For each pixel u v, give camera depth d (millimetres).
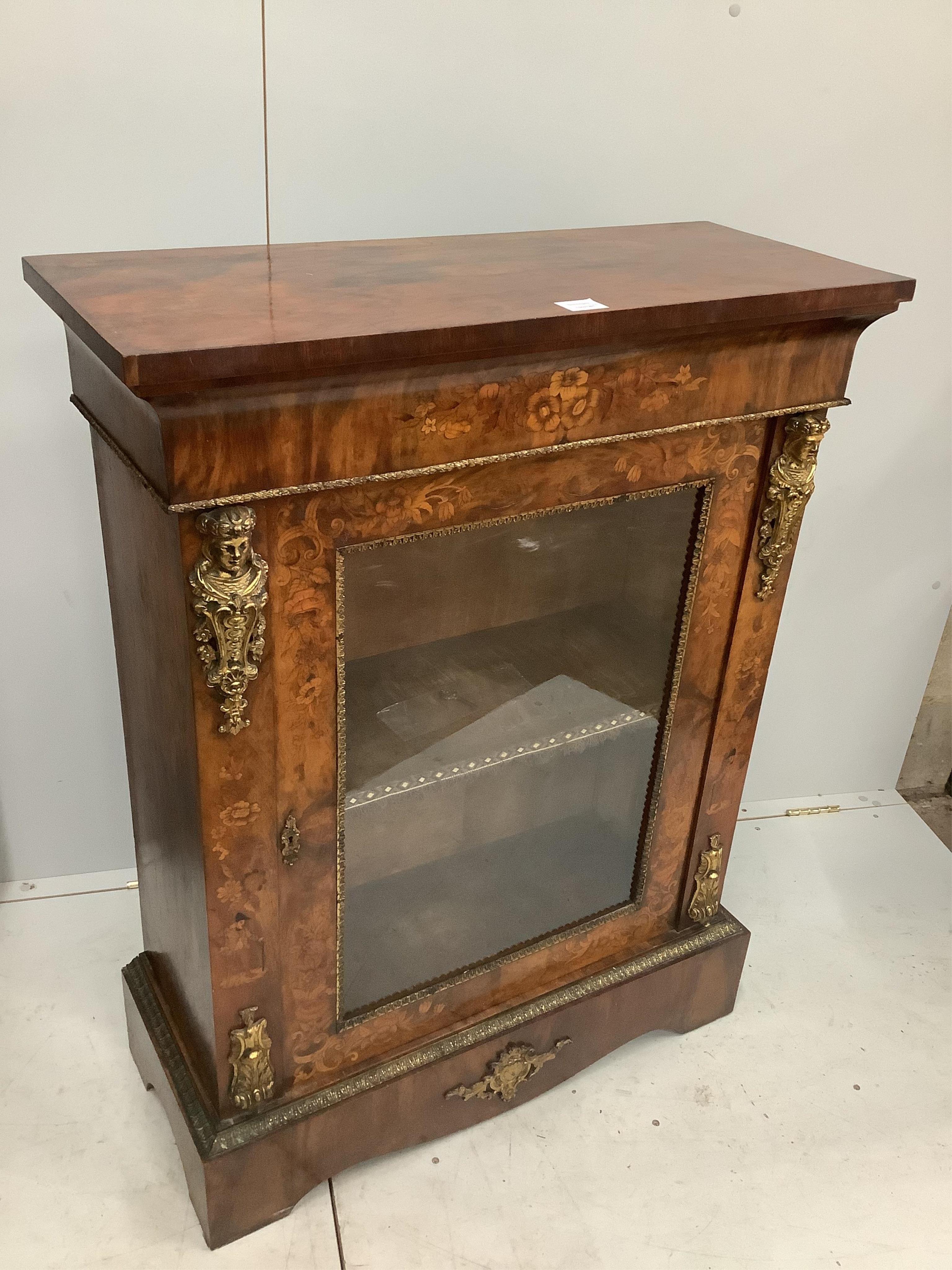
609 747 1262
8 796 1613
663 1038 1522
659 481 1088
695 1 1312
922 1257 1250
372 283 979
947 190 1514
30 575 1449
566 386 957
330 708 1007
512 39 1276
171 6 1161
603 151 1374
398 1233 1248
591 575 1115
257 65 1213
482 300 930
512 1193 1301
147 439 844
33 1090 1390
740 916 1739
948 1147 1384
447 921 1250
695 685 1266
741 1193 1313
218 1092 1152
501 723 1159
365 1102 1227
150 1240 1222
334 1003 1183
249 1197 1199
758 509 1177
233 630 879
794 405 1110
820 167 1459
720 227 1318
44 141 1197
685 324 945
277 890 1068
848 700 1950
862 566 1799
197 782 965
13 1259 1192
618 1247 1244
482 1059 1304
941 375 1651
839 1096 1446
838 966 1654
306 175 1288
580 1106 1417
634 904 1398
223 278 973
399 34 1239
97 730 1599
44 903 1667
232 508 845
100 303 869
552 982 1365
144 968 1384
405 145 1303
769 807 2012
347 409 860
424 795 1147
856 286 1020
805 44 1373
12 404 1335
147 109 1207
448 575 1021
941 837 1974
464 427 925
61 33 1147
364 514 930
